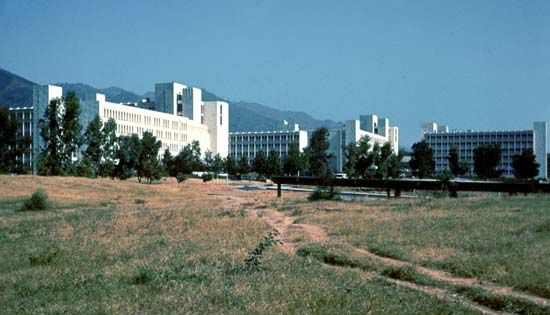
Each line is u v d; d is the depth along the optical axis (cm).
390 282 1802
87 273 2086
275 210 4909
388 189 6931
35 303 1614
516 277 1770
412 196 6975
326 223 3547
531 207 4028
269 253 2388
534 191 5575
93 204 6331
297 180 7506
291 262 2158
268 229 3366
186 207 5450
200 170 17988
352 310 1427
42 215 4884
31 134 17562
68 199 6869
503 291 1677
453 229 3000
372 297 1552
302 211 4553
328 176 7025
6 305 1609
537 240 2527
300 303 1487
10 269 2303
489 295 1588
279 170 17162
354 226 3294
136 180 13125
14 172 11831
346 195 7988
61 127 10650
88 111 16775
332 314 1391
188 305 1482
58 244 2886
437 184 6144
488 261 2036
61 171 10525
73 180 9200
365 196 7712
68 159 10756
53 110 10600
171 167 16450
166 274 1930
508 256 2112
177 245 2759
